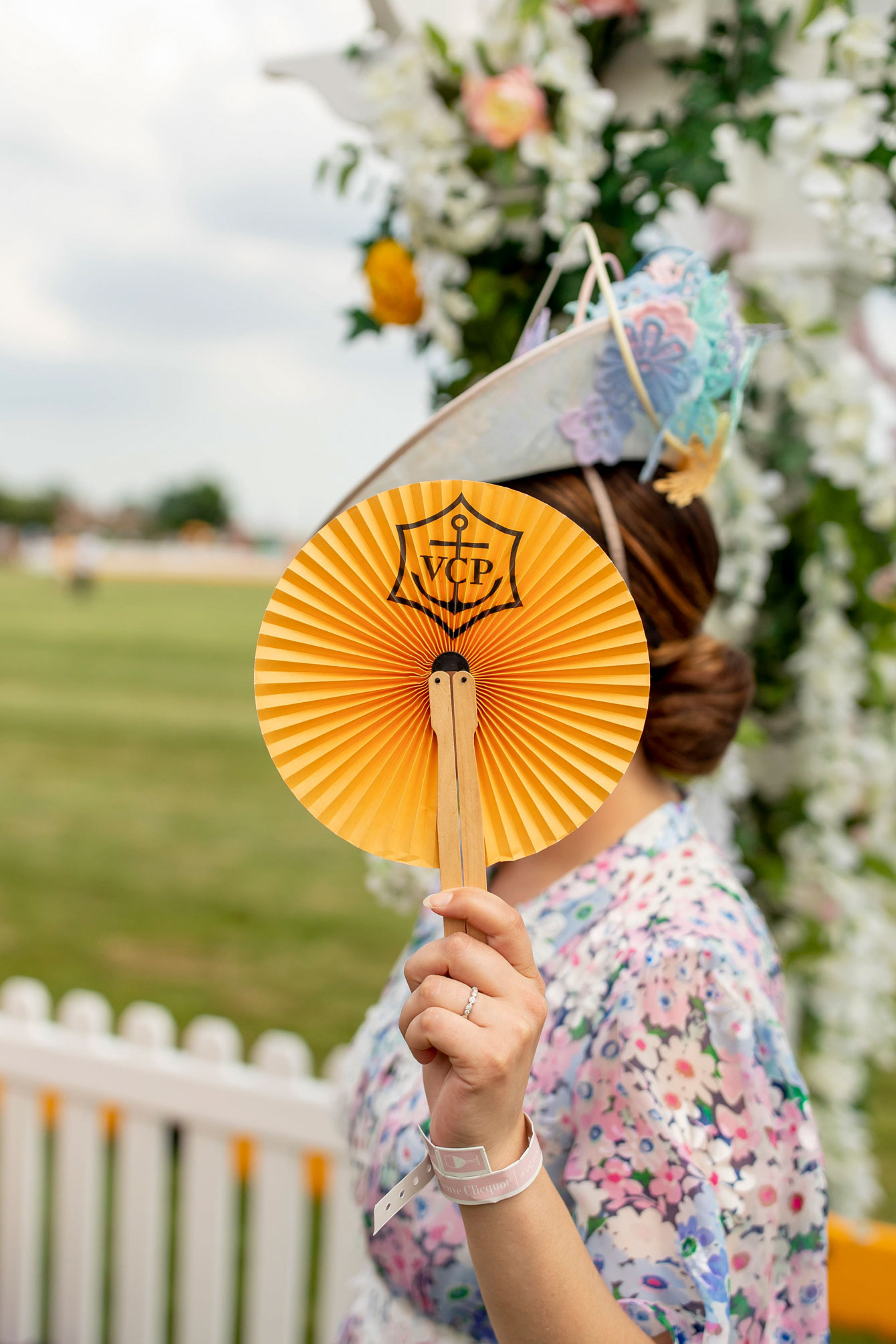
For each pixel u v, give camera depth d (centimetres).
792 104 162
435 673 71
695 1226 75
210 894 758
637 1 162
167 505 5766
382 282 176
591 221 164
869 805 198
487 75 166
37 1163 225
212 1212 209
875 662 192
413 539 71
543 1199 68
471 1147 66
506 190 175
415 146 169
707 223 184
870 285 186
